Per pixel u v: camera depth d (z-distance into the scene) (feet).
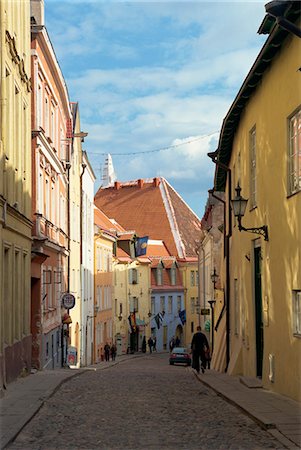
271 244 49.88
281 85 46.32
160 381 66.90
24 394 51.39
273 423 35.04
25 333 72.02
